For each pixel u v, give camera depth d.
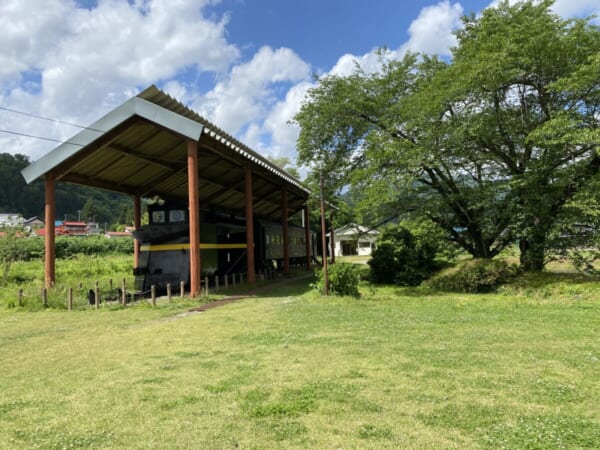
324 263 13.51
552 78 14.43
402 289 16.33
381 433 3.51
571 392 4.38
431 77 17.66
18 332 8.96
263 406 4.16
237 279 20.81
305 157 20.94
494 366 5.35
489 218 16.08
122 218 90.31
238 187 24.94
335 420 3.80
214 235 19.20
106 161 16.88
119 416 4.04
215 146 16.19
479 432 3.49
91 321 10.17
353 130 19.48
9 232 20.20
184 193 23.20
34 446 3.46
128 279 20.88
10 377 5.54
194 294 13.68
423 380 4.86
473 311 10.18
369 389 4.58
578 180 14.08
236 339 7.42
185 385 4.92
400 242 18.95
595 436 3.35
